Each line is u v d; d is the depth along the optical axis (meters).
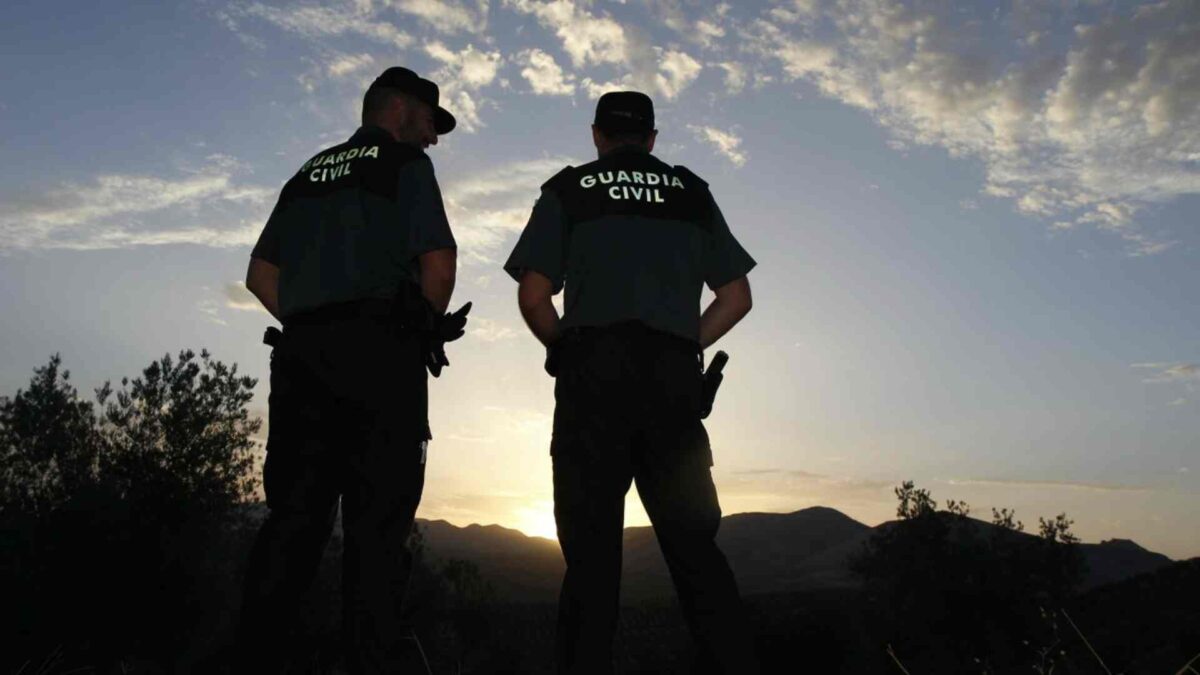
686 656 27.94
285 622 2.77
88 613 16.94
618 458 2.98
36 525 18.83
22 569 17.08
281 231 3.22
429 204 3.11
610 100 3.45
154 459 25.47
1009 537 39.16
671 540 3.04
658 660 28.56
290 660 3.49
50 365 26.86
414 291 2.97
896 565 39.72
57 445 25.66
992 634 24.47
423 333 3.01
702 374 3.19
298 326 3.00
